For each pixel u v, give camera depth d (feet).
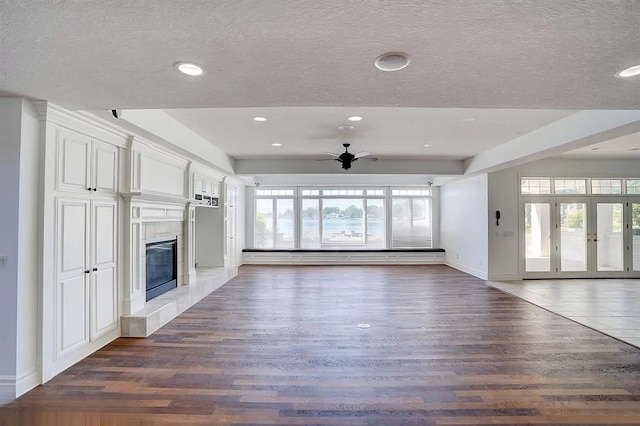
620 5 4.73
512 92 8.20
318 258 31.71
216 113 13.33
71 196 10.07
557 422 7.45
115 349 11.41
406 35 5.58
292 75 7.16
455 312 15.99
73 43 5.79
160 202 15.31
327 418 7.58
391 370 9.91
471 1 4.69
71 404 8.13
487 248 23.94
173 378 9.39
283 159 23.95
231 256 27.45
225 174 24.11
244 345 11.83
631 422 7.45
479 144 19.24
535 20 5.13
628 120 11.19
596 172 24.70
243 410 7.88
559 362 10.45
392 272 27.50
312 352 11.23
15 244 8.48
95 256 11.18
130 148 12.78
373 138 17.74
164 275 16.80
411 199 32.78
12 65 6.66
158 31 5.43
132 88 7.86
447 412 7.81
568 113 13.38
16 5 4.68
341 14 4.99
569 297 18.95
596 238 24.82
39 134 9.00
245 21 5.16
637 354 11.08
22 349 8.61
